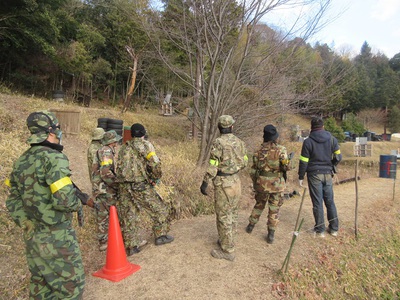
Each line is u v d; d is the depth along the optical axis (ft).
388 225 20.04
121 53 74.74
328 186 16.07
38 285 7.94
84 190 20.16
